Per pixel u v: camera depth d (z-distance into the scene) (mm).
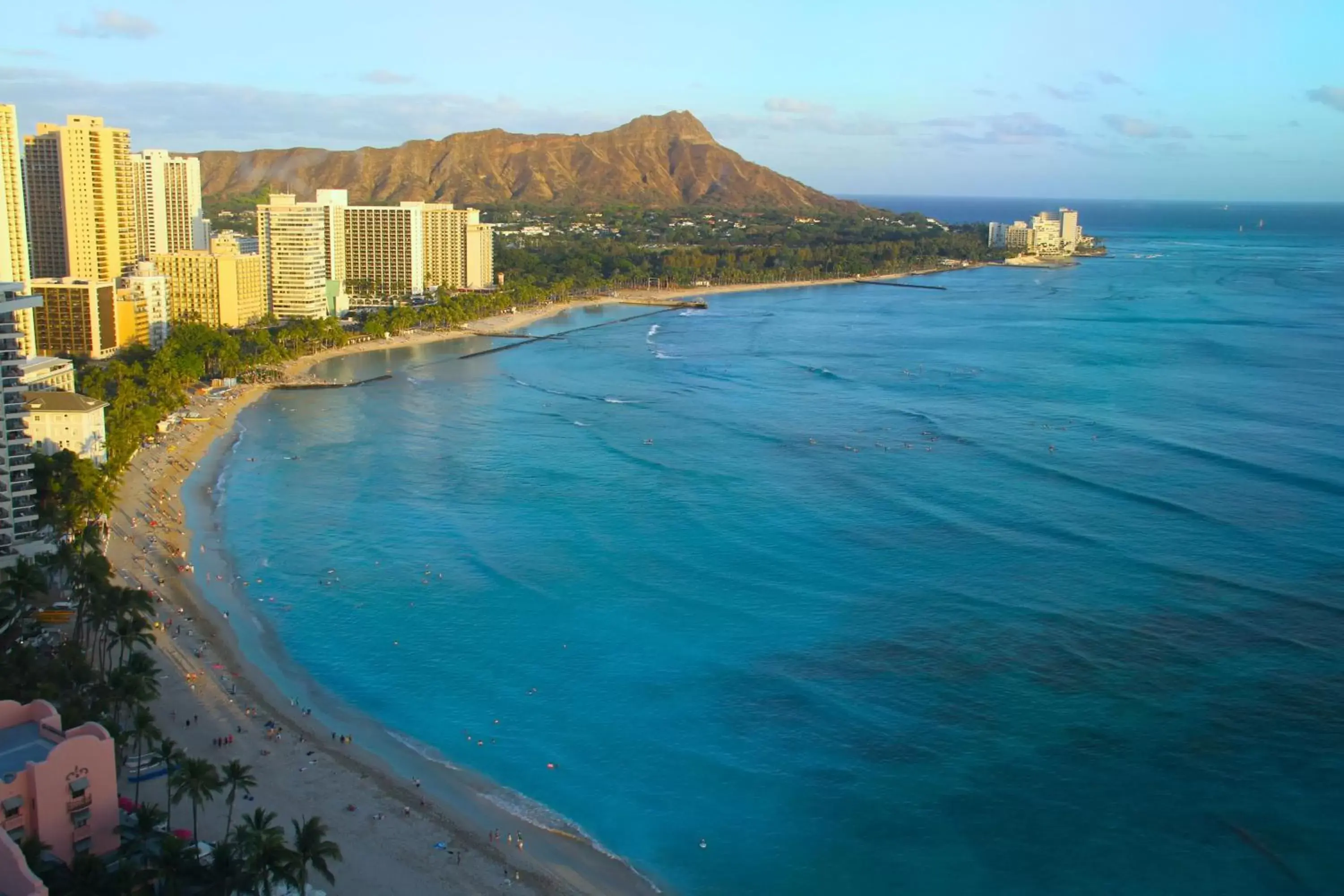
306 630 156625
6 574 138875
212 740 124000
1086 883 105250
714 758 126125
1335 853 108812
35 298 169375
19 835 92000
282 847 90438
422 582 174250
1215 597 168000
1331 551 186875
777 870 107625
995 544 192000
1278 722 131875
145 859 92875
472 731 131500
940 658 148625
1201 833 112125
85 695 114750
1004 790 119500
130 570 172375
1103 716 133625
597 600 167875
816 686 141500
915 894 104188
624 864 107875
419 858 105938
